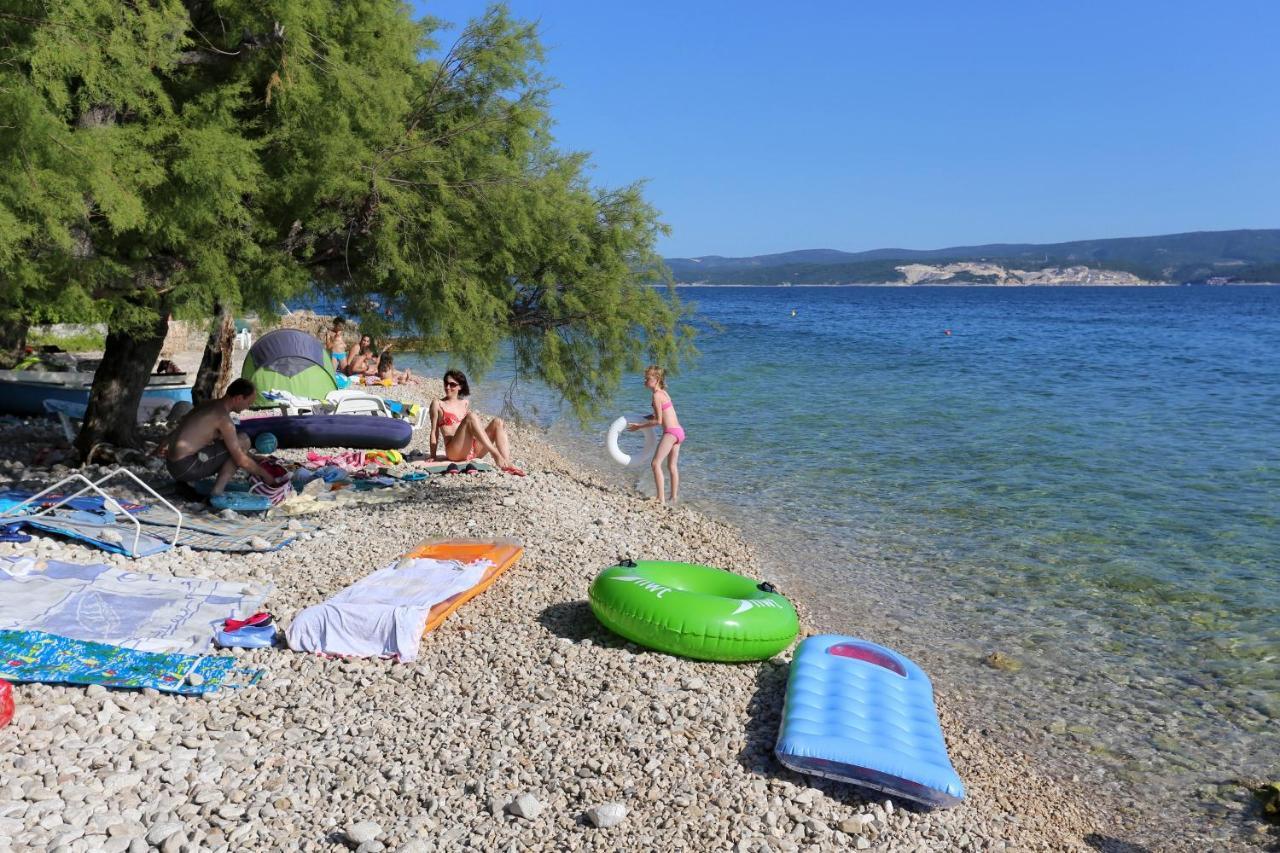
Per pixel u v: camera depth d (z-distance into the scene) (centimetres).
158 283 850
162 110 779
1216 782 655
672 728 578
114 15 680
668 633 677
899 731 564
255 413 1627
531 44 954
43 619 650
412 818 474
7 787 464
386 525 966
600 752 547
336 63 843
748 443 1906
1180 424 2223
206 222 801
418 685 618
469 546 876
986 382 3175
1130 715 750
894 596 1006
